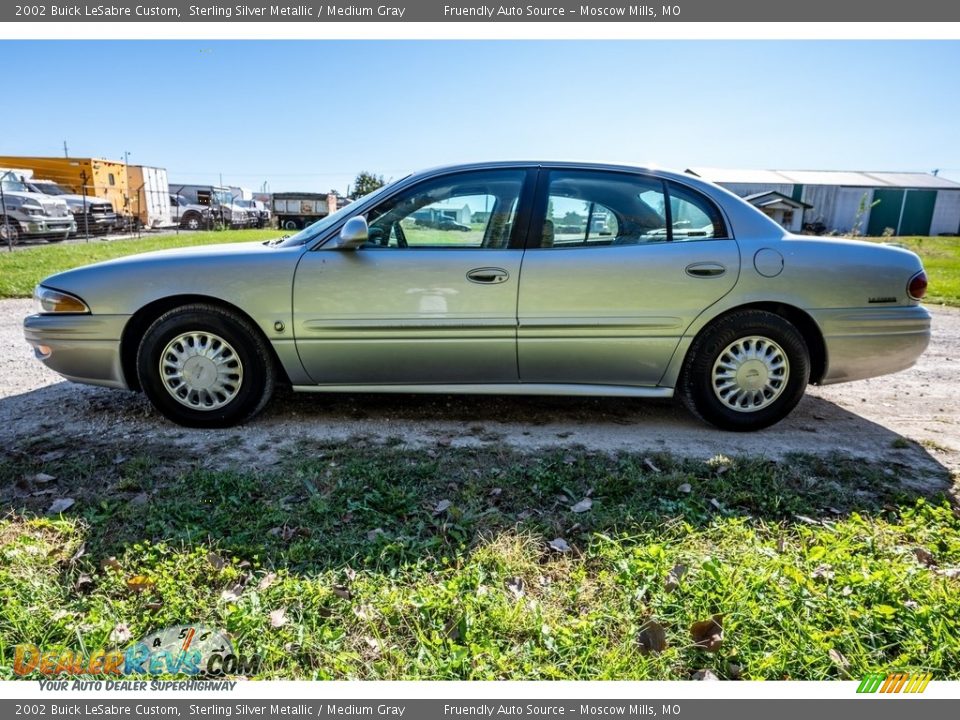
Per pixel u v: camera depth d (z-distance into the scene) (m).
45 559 2.29
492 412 4.14
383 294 3.57
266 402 3.77
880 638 1.96
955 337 7.21
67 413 3.95
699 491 2.93
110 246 15.82
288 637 1.93
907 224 42.94
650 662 1.86
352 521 2.62
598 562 2.36
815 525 2.65
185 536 2.45
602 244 3.62
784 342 3.66
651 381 3.75
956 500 2.93
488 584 2.21
